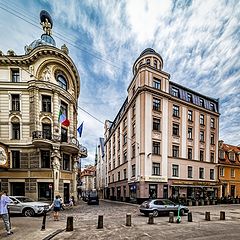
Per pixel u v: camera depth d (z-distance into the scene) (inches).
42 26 1189.1
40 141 937.5
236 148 1916.8
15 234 389.1
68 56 1110.4
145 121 1208.8
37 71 1013.2
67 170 1077.1
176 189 1277.1
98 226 477.7
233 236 402.0
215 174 1530.5
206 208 1037.8
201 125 1496.1
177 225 520.4
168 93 1306.6
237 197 1537.9
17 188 962.1
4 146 898.1
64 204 991.6
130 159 1378.0
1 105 992.9
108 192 2153.1
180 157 1330.0
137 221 580.1
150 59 1389.0
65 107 1116.5
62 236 394.6
